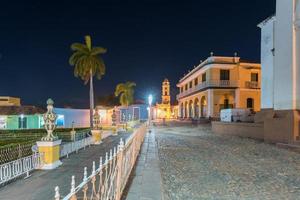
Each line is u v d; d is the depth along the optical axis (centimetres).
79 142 1833
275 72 2216
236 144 2136
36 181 963
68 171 1128
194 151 1775
